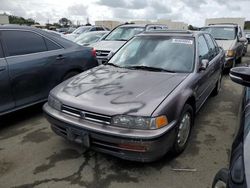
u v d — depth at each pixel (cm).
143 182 249
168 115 244
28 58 389
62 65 443
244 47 1034
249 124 161
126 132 232
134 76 317
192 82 306
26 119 410
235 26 929
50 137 346
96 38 1013
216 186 159
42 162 286
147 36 405
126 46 408
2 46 364
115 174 262
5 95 362
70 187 244
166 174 262
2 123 395
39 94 413
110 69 357
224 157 293
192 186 244
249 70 201
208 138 340
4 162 287
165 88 274
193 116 322
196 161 285
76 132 258
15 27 388
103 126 242
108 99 256
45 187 244
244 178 123
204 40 426
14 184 249
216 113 436
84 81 313
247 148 139
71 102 265
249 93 228
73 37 1152
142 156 235
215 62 448
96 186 245
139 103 244
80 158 293
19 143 330
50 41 435
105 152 250
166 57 355
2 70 353
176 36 386
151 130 230
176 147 278
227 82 669
